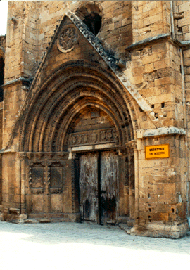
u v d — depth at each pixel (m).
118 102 12.45
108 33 14.01
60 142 15.05
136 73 11.48
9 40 16.66
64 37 14.04
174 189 10.15
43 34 16.53
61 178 14.98
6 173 15.83
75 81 14.06
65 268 6.75
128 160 12.05
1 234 11.34
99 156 14.16
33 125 15.05
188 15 11.61
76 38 13.55
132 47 11.59
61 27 14.20
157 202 10.47
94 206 13.99
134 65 11.55
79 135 14.71
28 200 14.87
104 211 13.62
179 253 8.03
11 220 14.76
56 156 15.03
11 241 9.95
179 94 11.02
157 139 10.70
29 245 9.27
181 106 11.03
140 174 11.01
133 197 11.68
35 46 16.58
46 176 14.96
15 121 15.48
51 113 14.98
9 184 15.48
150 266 6.88
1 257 7.85
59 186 14.95
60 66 13.99
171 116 10.47
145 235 10.48
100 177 14.02
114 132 13.38
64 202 14.71
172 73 10.79
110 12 14.07
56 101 14.72
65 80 14.19
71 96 14.54
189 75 11.34
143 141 11.04
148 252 8.17
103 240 9.94
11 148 15.27
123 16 13.58
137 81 11.41
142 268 6.72
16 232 11.79
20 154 14.98
